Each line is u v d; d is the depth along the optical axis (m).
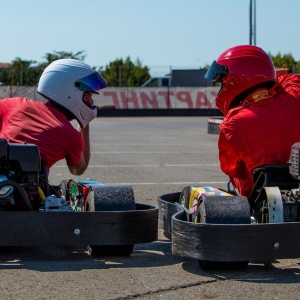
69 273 5.03
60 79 5.90
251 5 28.62
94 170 11.62
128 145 16.73
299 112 5.72
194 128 24.59
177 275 5.01
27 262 5.38
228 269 5.15
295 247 4.91
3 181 5.13
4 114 5.99
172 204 5.89
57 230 5.19
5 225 5.14
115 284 4.75
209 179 10.71
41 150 5.73
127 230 5.30
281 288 4.68
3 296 4.41
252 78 5.79
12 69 47.66
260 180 5.63
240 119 5.65
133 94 37.69
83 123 6.09
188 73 44.53
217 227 4.86
